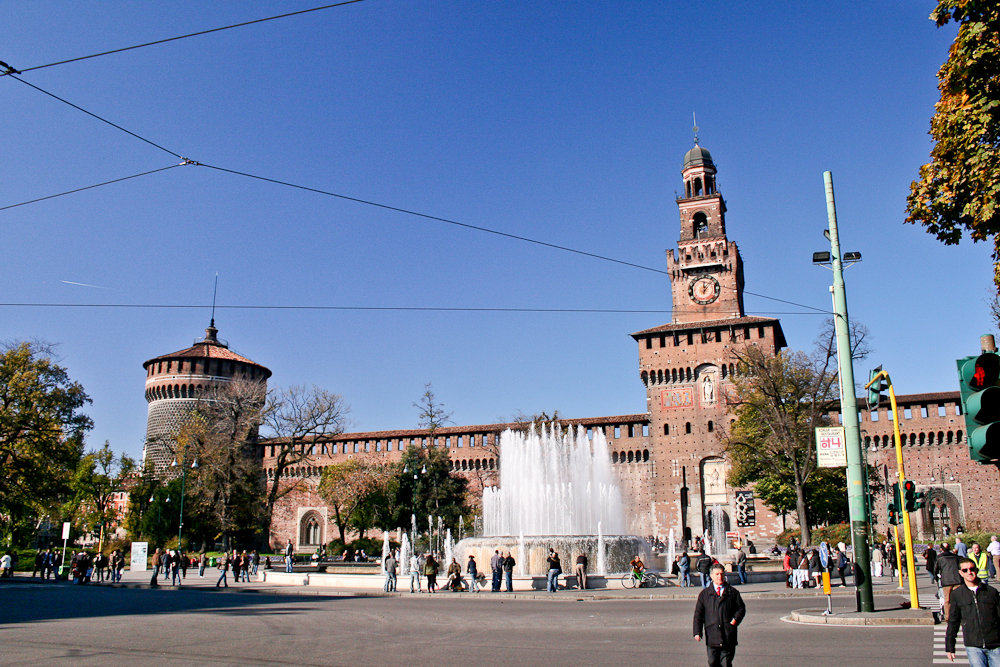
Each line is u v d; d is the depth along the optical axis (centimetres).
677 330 8050
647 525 7794
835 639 1675
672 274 8519
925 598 2630
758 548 7212
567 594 3123
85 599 3183
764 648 1544
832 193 2222
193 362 9819
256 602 2969
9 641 1706
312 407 7806
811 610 2219
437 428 9112
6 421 5644
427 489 8269
